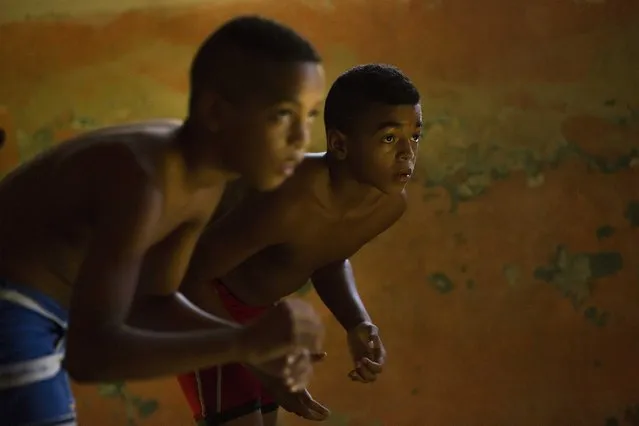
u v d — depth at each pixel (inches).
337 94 84.4
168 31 156.5
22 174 63.0
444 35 150.9
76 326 53.1
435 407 148.3
